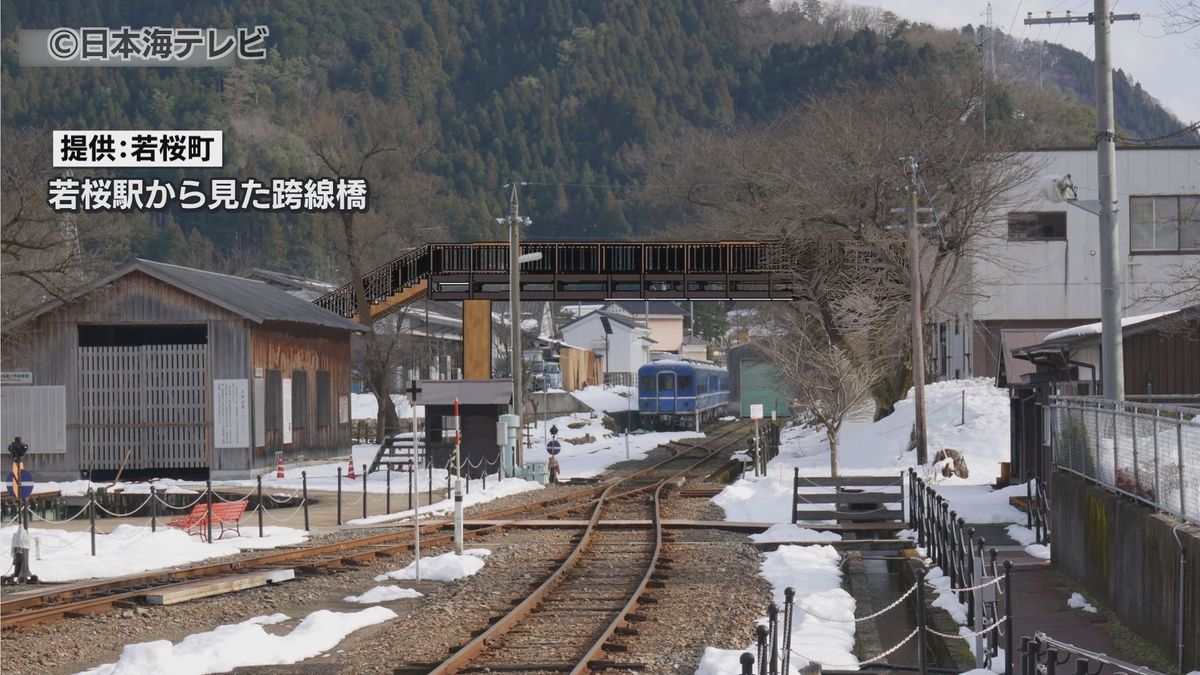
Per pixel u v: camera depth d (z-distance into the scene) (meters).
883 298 42.88
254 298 39.47
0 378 36.97
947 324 54.97
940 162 41.66
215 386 36.47
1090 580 14.46
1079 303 45.00
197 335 41.78
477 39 175.25
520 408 38.00
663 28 167.00
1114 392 17.02
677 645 12.02
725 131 70.31
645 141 149.12
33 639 12.79
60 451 36.84
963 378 48.88
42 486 33.84
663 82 159.75
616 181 147.50
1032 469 26.47
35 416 36.91
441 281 44.19
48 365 36.97
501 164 148.12
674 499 30.45
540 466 37.22
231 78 120.69
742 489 30.20
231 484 35.34
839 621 13.26
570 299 43.91
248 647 11.45
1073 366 24.22
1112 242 17.11
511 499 31.48
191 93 116.12
